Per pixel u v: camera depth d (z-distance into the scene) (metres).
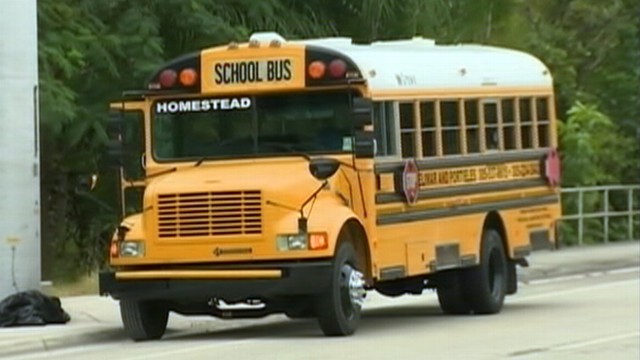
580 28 139.25
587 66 139.62
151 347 55.81
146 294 56.56
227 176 57.53
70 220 96.50
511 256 70.12
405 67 62.34
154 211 57.09
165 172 59.41
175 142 59.59
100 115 85.81
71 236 96.69
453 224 64.94
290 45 58.78
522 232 71.25
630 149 134.38
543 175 73.56
